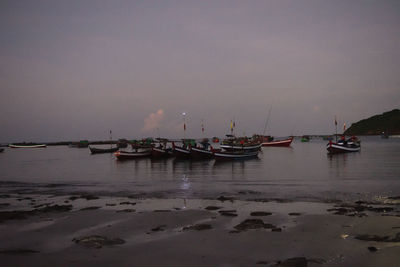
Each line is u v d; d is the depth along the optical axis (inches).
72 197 738.2
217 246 375.9
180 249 368.2
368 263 316.2
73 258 348.5
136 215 537.6
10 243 402.9
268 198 672.4
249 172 1196.5
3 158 2800.2
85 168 1584.6
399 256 328.8
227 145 2174.0
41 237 425.1
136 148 2413.9
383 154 2081.7
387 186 788.6
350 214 505.0
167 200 680.4
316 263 320.2
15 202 697.6
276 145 4158.5
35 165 1868.8
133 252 362.3
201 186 869.2
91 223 491.8
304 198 661.3
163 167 1515.7
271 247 368.2
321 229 431.5
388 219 469.7
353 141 2573.8
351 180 908.6
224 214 530.6
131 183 968.9
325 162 1573.6
